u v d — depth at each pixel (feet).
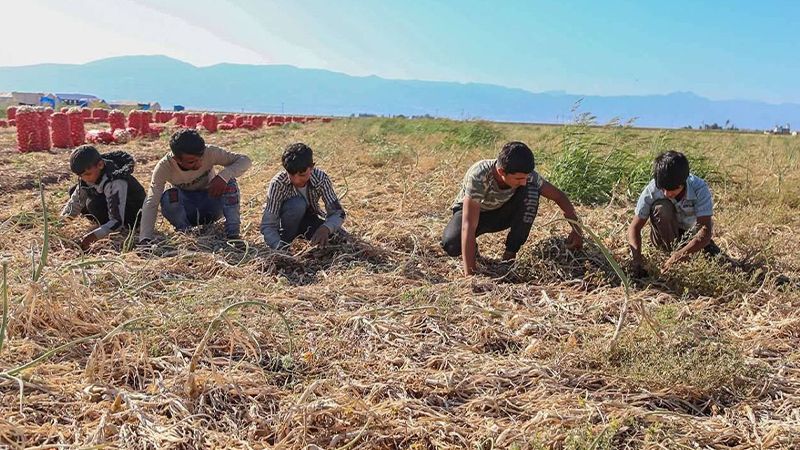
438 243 18.02
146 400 8.84
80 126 54.24
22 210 19.62
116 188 17.30
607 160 27.14
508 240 16.19
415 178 30.12
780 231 20.72
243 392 9.21
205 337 9.19
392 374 9.96
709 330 12.28
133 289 12.89
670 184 14.80
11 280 12.77
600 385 9.99
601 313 12.87
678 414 9.03
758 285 15.21
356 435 8.23
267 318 11.63
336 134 60.18
